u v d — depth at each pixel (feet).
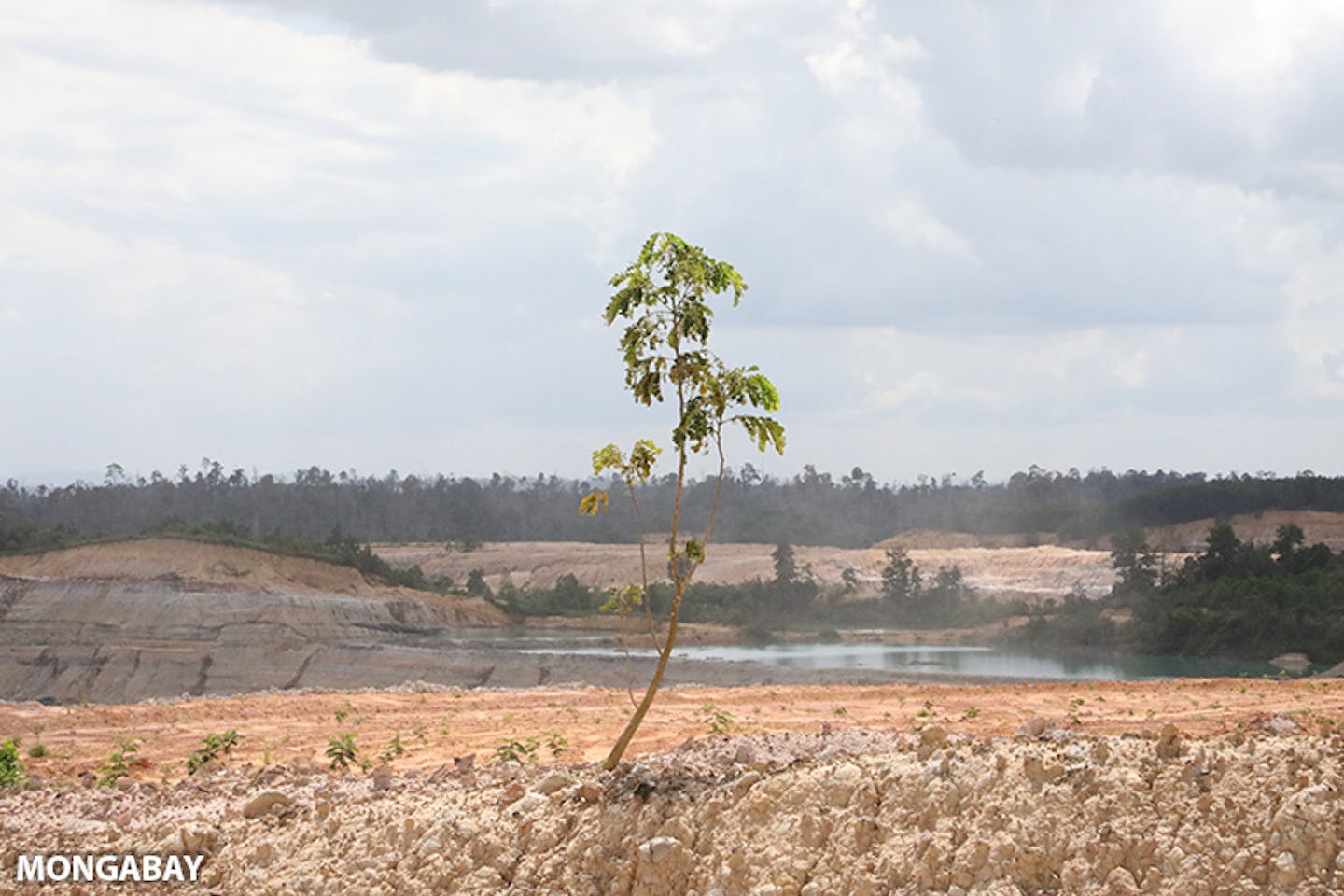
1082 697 103.50
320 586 425.69
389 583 454.81
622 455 41.27
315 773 68.33
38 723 100.37
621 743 40.40
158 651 301.43
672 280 39.19
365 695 122.93
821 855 30.68
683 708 103.86
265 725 100.01
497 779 50.49
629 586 41.70
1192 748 29.86
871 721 89.76
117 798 59.93
